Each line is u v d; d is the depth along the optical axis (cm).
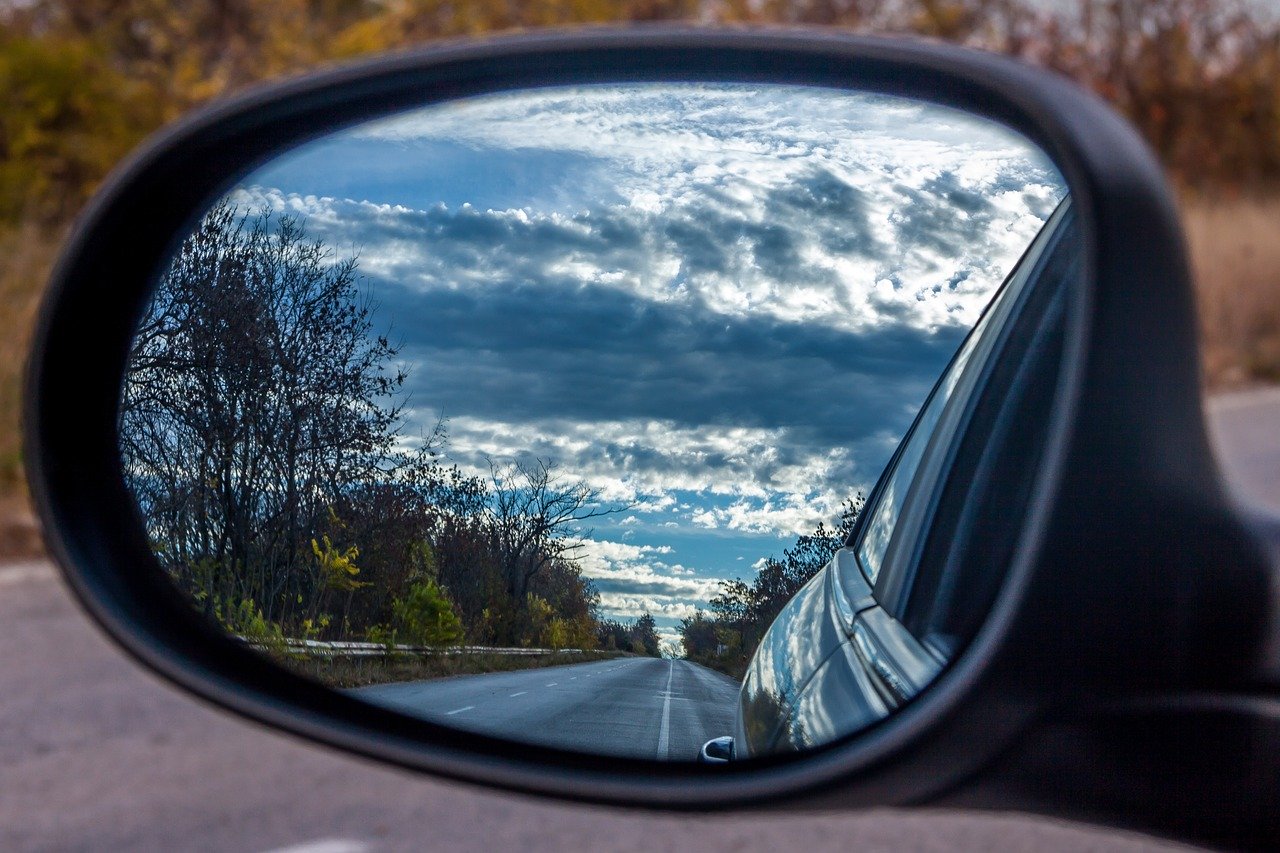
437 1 1434
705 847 302
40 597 561
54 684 439
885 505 170
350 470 137
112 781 349
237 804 332
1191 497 88
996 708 90
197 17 1460
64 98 1296
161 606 145
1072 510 88
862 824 317
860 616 162
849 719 123
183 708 416
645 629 128
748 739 132
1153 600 87
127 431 153
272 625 136
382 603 133
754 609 137
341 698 131
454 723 126
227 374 150
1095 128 97
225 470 144
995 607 94
